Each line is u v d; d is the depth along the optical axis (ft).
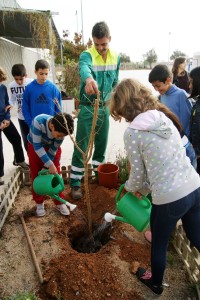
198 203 6.76
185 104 9.86
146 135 6.09
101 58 11.70
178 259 9.07
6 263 9.04
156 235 6.89
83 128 12.20
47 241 9.90
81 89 11.84
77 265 8.41
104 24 10.91
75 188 12.60
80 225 10.86
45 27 26.25
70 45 53.83
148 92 6.52
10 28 29.19
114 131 24.97
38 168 10.68
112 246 9.53
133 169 6.57
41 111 13.17
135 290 7.98
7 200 11.59
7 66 33.71
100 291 7.81
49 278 8.23
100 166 13.51
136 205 7.93
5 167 16.66
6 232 10.48
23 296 7.48
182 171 6.38
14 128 14.94
